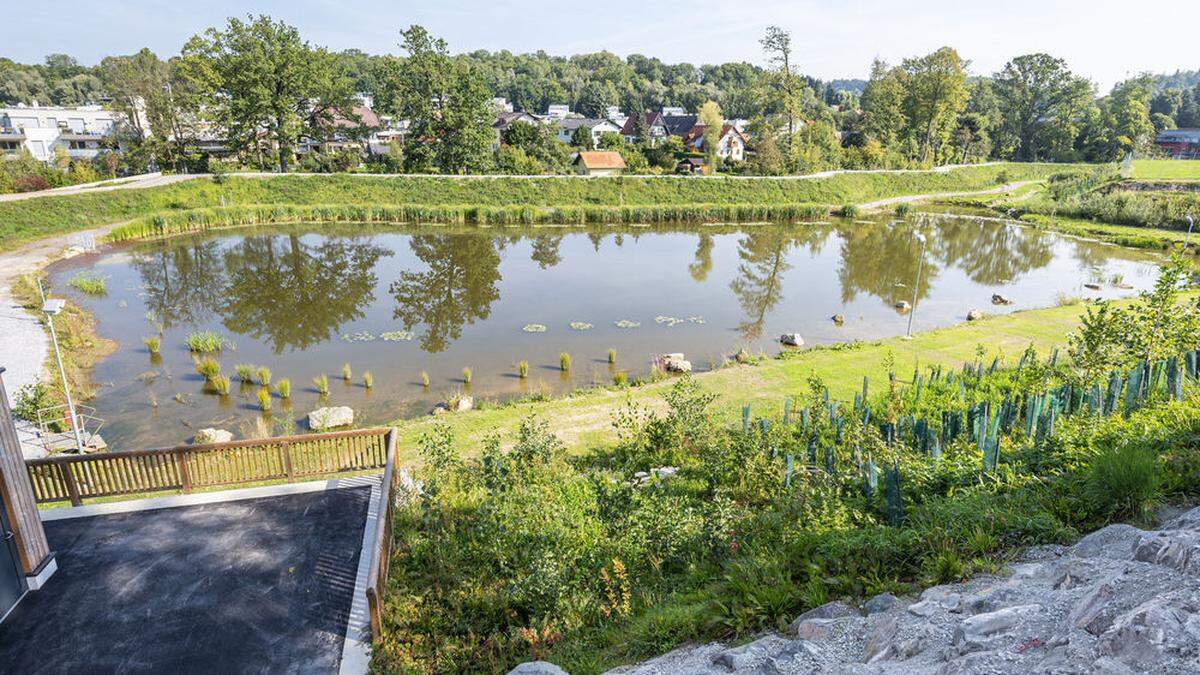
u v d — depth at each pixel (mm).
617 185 64562
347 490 10719
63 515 9852
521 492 10992
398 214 54531
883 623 5770
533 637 7547
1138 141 97375
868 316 31172
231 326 28188
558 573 8555
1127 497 7113
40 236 42312
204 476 10742
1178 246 12859
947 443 12414
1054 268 42031
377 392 21516
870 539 7500
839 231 55594
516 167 67812
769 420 16562
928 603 5820
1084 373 14273
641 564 9242
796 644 5645
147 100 59969
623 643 7098
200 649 7336
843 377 20906
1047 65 97062
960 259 44875
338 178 58562
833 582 7004
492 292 34438
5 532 7758
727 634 6750
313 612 7988
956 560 6664
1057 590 5418
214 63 57938
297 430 18750
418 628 7957
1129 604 4527
